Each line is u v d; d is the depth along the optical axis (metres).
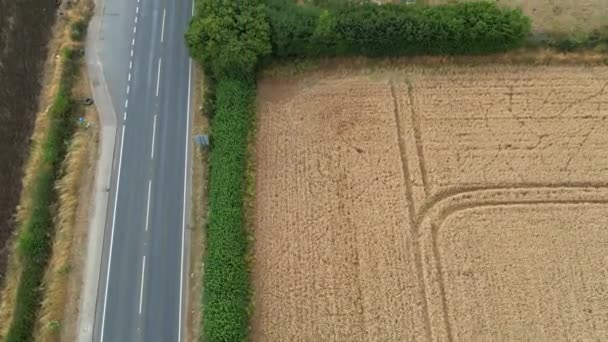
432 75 45.31
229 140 40.19
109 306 35.41
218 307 33.47
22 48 47.06
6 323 34.69
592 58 45.41
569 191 38.91
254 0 45.16
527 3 48.44
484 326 33.94
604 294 34.91
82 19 49.06
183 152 41.66
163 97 44.47
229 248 35.50
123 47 47.56
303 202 38.88
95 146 41.91
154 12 49.78
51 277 36.03
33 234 37.06
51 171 40.19
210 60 43.84
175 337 34.34
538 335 33.59
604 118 42.53
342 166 40.50
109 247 37.56
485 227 37.31
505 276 35.50
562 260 36.03
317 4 47.22
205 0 44.88
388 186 39.47
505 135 41.81
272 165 40.66
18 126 43.00
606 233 36.97
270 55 44.97
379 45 44.75
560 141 41.38
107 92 44.78
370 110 43.41
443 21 43.66
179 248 37.50
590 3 48.25
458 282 35.38
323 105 43.78
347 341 33.69
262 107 43.81
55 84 45.00
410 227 37.66
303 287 35.50
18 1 49.34
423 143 41.56
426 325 34.19
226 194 37.66
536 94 44.00
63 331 34.47
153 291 35.94
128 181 40.34
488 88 44.44
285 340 33.75
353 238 37.28
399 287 35.41
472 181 39.53
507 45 44.75
